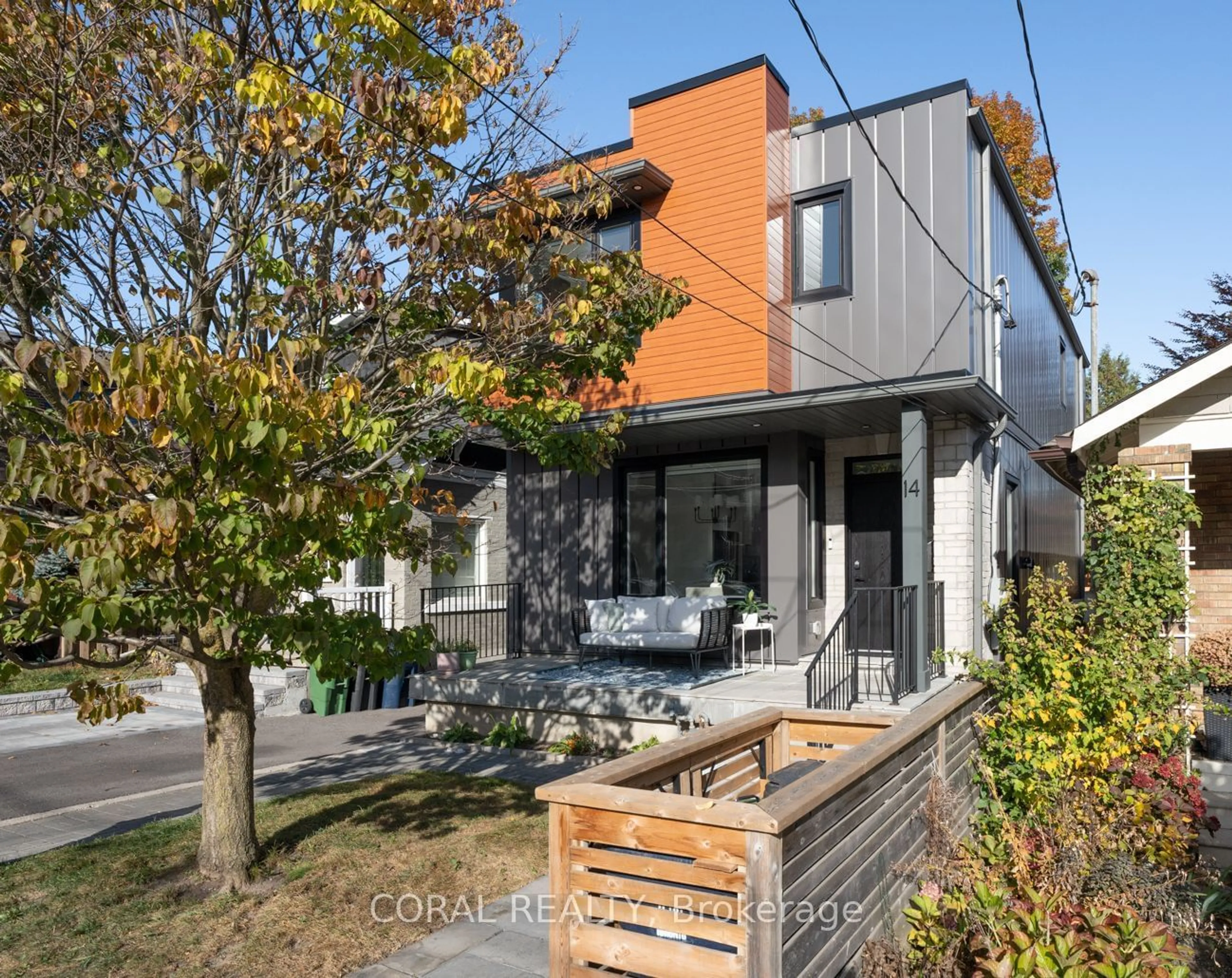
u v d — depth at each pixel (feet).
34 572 12.37
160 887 18.85
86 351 12.17
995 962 11.05
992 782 22.62
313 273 21.34
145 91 19.33
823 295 37.27
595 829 12.01
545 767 30.19
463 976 14.99
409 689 39.73
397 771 30.07
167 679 46.62
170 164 17.80
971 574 34.81
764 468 38.11
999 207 41.01
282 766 31.35
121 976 14.93
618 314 22.30
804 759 19.13
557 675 35.47
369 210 20.01
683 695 29.89
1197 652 33.42
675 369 38.27
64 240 17.83
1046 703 24.00
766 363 36.11
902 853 16.24
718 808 11.09
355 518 16.02
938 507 35.24
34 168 17.07
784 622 36.83
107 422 11.90
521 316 20.89
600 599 41.24
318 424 13.92
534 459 44.16
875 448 38.70
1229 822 24.45
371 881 19.17
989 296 37.06
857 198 36.81
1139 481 26.12
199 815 24.75
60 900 18.10
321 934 16.57
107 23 18.34
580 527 42.70
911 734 16.37
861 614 38.68
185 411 11.71
